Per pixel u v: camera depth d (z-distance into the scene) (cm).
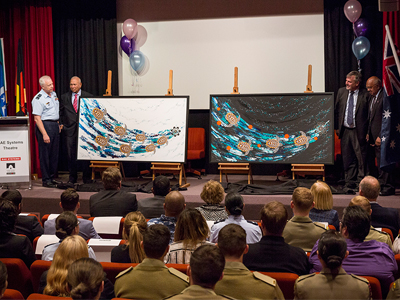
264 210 204
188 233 213
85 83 680
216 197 308
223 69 648
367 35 564
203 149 652
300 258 200
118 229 296
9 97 678
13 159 525
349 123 501
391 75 425
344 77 604
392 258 198
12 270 208
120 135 541
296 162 504
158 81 666
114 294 184
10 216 235
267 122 512
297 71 623
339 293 159
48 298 153
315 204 294
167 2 654
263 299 162
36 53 670
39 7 661
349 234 202
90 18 667
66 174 695
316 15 612
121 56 671
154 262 174
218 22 644
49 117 550
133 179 618
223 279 164
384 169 432
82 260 142
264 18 629
